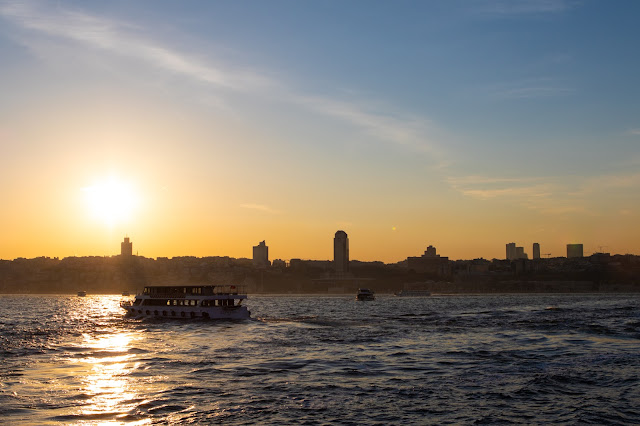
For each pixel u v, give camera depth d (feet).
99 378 218.18
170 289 522.88
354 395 190.08
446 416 166.50
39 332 416.26
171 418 163.73
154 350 298.76
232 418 163.84
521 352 284.41
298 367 242.58
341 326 443.73
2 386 203.31
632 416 166.40
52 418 163.22
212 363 253.44
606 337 351.05
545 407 175.63
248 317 497.46
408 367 241.96
